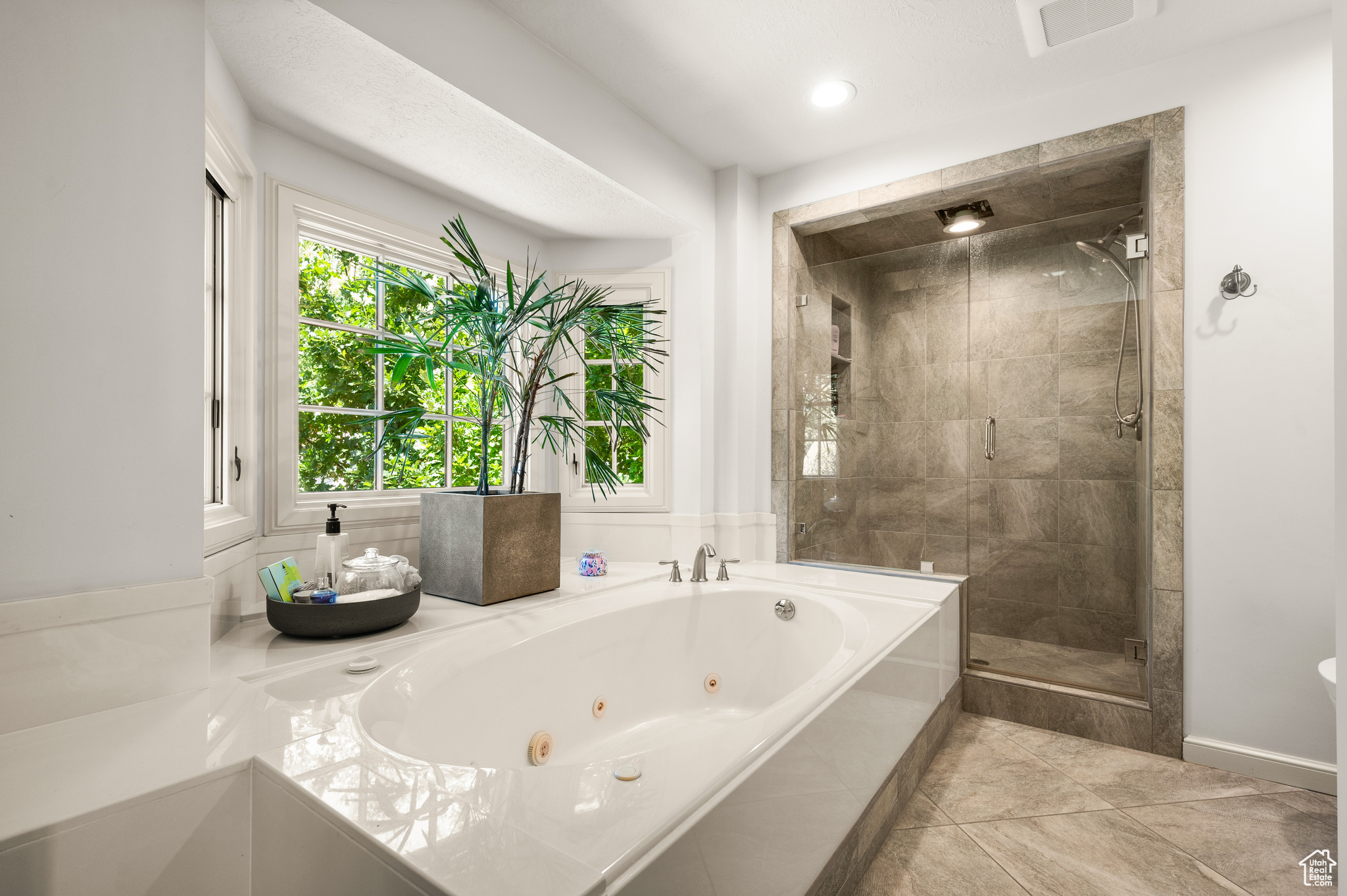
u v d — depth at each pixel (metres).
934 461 2.75
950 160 2.58
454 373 2.67
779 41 2.07
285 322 2.04
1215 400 2.04
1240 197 2.01
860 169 2.80
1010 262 2.61
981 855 1.60
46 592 1.05
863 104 2.44
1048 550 2.49
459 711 1.49
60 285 1.07
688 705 2.26
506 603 2.06
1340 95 0.78
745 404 3.00
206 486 1.77
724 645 2.34
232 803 0.95
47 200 1.05
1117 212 2.35
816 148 2.80
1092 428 2.42
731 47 2.11
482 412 2.21
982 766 2.07
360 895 0.78
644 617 2.16
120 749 0.98
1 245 1.00
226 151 1.72
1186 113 2.11
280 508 2.02
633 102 2.43
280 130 2.03
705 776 0.96
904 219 3.19
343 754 0.99
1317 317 1.91
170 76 1.23
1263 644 1.97
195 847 0.91
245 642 1.60
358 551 2.23
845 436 2.95
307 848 0.87
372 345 2.10
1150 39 2.04
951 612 2.37
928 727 2.07
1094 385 2.41
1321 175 1.91
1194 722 2.08
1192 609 2.08
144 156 1.19
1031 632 2.51
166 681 1.20
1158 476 2.12
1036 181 2.53
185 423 1.25
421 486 2.55
